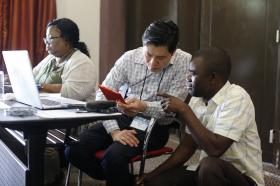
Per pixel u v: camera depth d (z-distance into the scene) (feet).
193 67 5.27
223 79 5.32
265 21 10.41
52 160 8.32
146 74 6.83
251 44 10.75
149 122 6.45
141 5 13.96
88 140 6.68
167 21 6.32
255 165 5.36
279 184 8.88
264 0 10.38
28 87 5.38
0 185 6.06
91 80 8.28
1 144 6.05
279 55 10.08
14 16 12.85
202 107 5.58
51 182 8.38
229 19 11.23
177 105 5.20
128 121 6.80
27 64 5.11
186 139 5.90
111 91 5.65
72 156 6.69
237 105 5.15
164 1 13.67
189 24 13.17
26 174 4.90
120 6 13.73
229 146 5.13
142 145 6.28
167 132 6.77
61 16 13.88
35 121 4.56
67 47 8.61
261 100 10.64
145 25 14.02
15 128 4.82
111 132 6.52
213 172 4.88
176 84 6.70
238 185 5.04
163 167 5.77
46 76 8.88
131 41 14.08
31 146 5.02
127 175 6.06
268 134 10.55
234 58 11.13
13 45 12.86
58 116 4.83
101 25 13.89
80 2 14.08
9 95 6.65
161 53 6.17
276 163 10.20
